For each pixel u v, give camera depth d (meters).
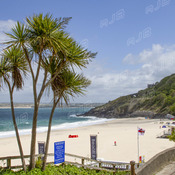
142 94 187.12
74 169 8.98
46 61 7.91
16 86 7.77
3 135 51.41
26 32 6.73
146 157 24.98
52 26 6.71
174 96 134.25
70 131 59.78
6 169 7.35
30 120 109.56
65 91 8.22
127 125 80.12
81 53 7.70
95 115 178.25
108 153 27.73
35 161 7.96
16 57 7.56
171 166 8.38
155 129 59.25
